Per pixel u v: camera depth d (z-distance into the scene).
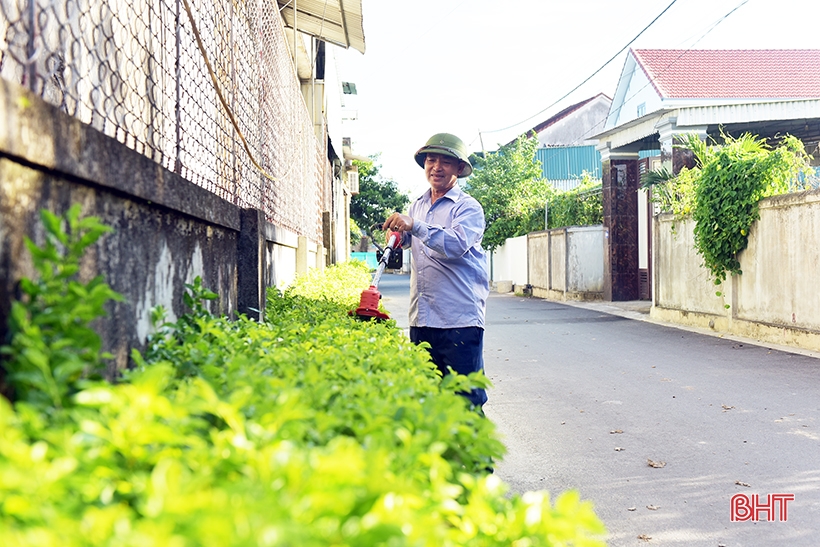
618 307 17.89
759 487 4.51
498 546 1.44
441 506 1.38
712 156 12.52
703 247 12.09
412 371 2.74
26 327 1.55
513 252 28.33
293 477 1.19
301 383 2.25
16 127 1.71
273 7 8.39
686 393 7.27
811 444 5.40
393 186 48.09
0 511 1.10
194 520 1.00
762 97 26.75
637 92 28.94
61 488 1.16
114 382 2.40
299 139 11.97
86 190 2.21
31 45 2.57
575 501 1.42
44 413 1.50
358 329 4.16
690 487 4.53
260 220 5.22
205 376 2.24
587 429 5.95
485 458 2.01
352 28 11.99
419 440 1.57
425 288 4.71
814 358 9.20
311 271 11.70
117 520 1.05
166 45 4.30
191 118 4.68
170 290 3.17
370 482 1.20
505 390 7.61
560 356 9.96
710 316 12.75
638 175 19.12
